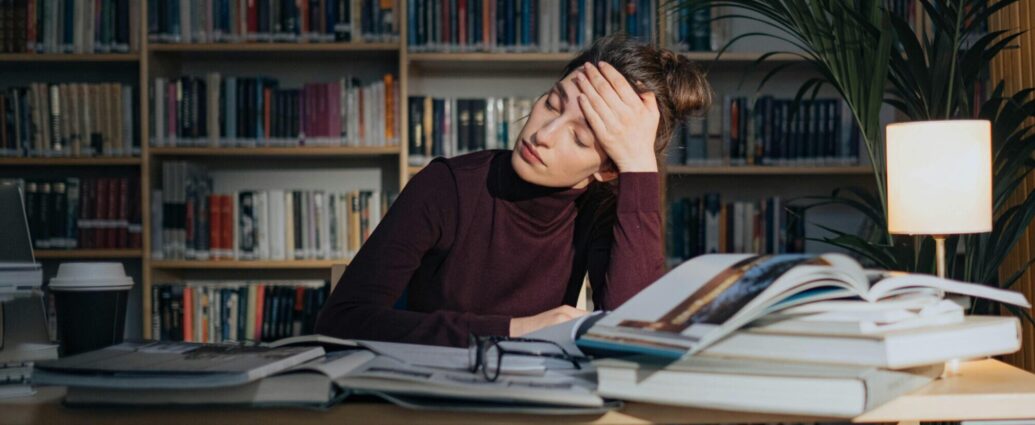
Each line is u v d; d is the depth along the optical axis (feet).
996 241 5.70
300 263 10.48
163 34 10.46
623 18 10.37
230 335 10.48
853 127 10.40
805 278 2.39
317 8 10.46
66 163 10.50
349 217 10.54
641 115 3.81
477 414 2.41
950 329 2.40
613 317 2.54
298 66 11.45
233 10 10.48
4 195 3.89
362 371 2.44
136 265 11.23
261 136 10.54
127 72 11.37
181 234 10.52
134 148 10.59
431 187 4.08
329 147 10.49
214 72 11.42
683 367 2.32
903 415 2.50
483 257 4.12
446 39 10.39
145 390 2.39
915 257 5.73
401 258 3.90
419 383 2.34
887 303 2.45
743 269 2.58
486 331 3.31
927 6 5.86
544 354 2.71
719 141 10.46
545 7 10.37
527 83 11.37
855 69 6.07
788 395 2.23
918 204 4.25
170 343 2.88
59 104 10.51
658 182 3.84
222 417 2.41
